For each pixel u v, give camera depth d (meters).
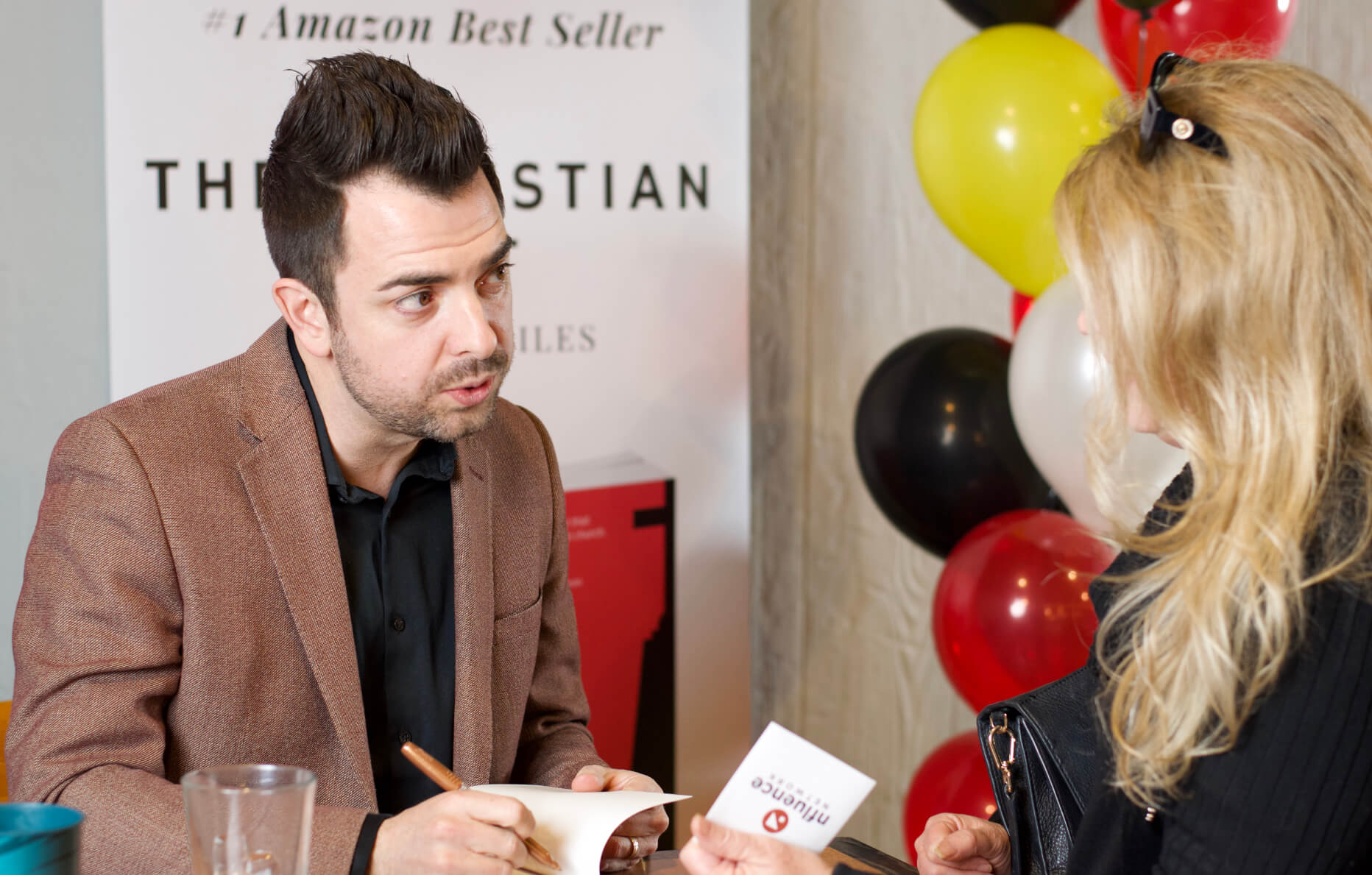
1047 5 2.11
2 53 1.97
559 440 2.09
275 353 1.26
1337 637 0.80
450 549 1.34
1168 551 0.89
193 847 0.74
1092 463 0.97
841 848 1.17
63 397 2.06
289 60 1.89
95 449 1.15
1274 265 0.82
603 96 2.06
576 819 0.98
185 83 1.85
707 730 2.27
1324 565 0.81
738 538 2.24
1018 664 1.98
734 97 2.14
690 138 2.12
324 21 1.90
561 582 1.50
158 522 1.13
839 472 2.64
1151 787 0.88
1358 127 0.85
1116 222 0.88
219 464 1.18
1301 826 0.80
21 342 2.02
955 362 2.17
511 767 1.38
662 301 2.13
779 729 0.85
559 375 2.08
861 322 2.62
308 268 1.13
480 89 1.99
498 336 1.20
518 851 0.92
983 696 2.08
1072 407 1.79
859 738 2.69
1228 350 0.84
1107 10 2.05
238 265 1.89
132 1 1.81
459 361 1.13
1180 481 0.98
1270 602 0.81
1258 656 0.82
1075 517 1.99
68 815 0.74
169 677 1.14
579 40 2.04
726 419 2.20
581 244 2.07
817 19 2.54
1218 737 0.83
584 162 2.06
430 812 0.94
